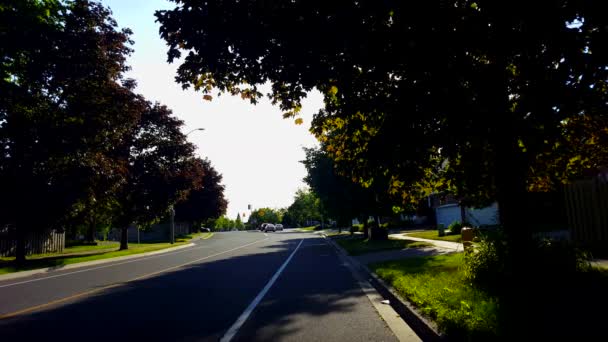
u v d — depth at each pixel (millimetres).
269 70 6887
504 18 5543
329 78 6941
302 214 114875
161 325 7059
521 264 7039
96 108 24328
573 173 9344
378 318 7262
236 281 12461
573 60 5492
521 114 6680
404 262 13430
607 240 11555
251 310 8141
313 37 6270
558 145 8133
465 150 7895
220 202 62719
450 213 36344
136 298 9859
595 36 5238
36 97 22594
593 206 11859
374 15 6027
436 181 9062
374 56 6234
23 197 22375
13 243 29672
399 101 6594
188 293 10383
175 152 36312
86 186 23906
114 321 7465
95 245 41281
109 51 25500
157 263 20156
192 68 7078
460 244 19469
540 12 5227
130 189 34531
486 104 6570
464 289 7641
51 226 24266
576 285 7156
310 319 7289
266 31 6531
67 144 23062
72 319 7746
